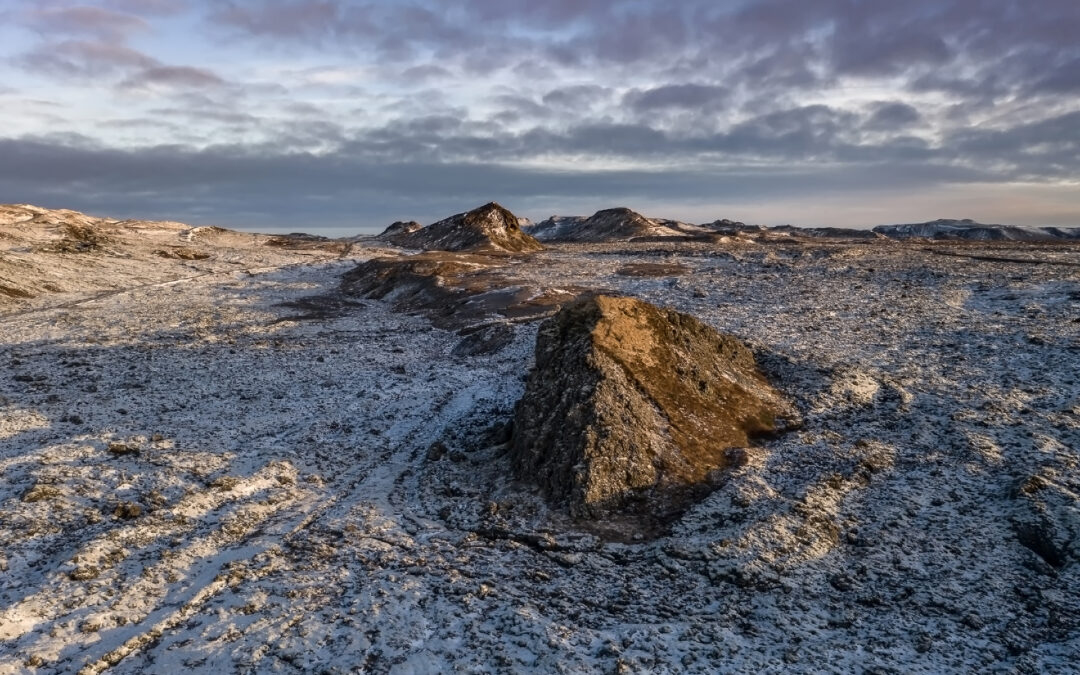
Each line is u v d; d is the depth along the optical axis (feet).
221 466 56.65
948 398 65.00
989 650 33.17
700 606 37.37
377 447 63.93
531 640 33.58
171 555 42.42
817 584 39.19
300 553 43.50
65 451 56.80
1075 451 52.49
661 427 54.75
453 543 44.88
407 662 32.09
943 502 47.11
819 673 31.17
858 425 60.70
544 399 56.95
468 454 60.23
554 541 44.21
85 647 33.86
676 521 45.88
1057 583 38.27
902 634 34.71
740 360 74.08
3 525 44.62
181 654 33.14
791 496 48.08
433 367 94.38
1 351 98.07
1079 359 73.97
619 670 30.86
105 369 88.94
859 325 96.78
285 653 32.91
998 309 103.30
